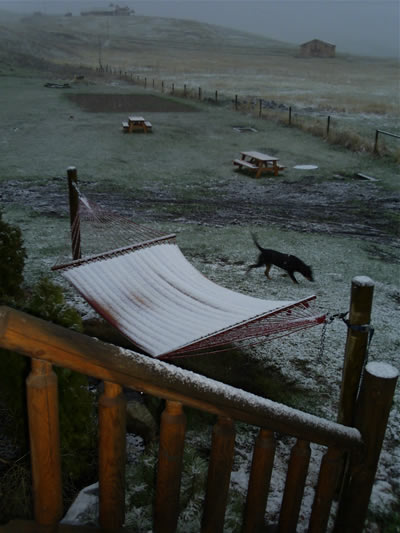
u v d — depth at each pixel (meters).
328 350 5.45
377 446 2.34
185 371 1.53
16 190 11.88
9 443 3.04
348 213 11.45
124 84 38.91
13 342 1.18
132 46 107.12
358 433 2.27
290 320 4.03
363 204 12.21
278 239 9.45
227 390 1.62
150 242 5.84
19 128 19.38
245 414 1.68
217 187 13.42
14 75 40.03
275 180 14.32
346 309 6.57
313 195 12.91
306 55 99.25
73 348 1.28
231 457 1.78
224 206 11.69
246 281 7.48
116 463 1.57
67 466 2.92
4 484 2.58
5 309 1.16
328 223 10.66
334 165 16.05
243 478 3.43
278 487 3.39
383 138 20.11
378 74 63.19
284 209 11.62
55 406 1.35
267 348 5.44
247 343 5.47
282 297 6.95
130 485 2.89
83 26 153.38
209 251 8.68
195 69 60.50
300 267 7.14
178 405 1.56
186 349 3.86
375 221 10.91
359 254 8.80
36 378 1.29
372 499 3.38
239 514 2.85
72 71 48.69
